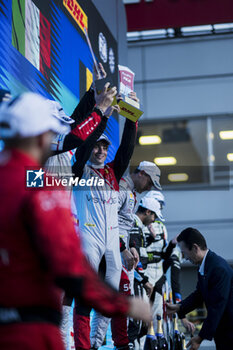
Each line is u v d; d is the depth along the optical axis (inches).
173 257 206.5
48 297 56.6
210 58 518.0
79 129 112.3
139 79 521.7
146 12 390.6
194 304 160.6
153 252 201.3
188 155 515.5
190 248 148.7
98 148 141.6
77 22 216.1
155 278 200.5
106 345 183.0
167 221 510.6
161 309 199.8
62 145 108.6
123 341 146.3
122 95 141.3
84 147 127.1
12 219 55.4
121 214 162.1
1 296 54.8
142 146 515.2
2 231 55.4
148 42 522.3
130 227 163.8
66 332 127.8
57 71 186.9
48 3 181.0
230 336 144.0
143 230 200.2
